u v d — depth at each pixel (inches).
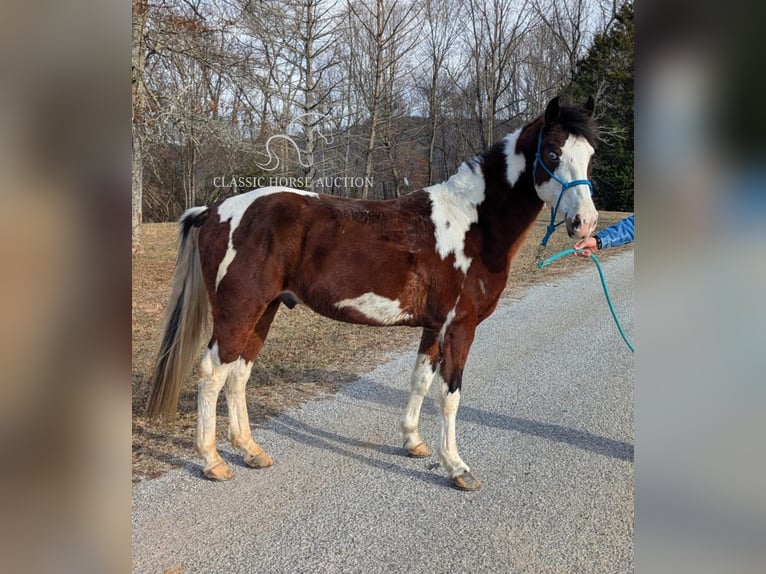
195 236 128.7
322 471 128.0
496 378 190.5
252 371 193.0
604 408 164.2
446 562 95.2
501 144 130.5
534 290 341.1
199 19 388.8
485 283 126.9
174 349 127.2
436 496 117.4
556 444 141.3
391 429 151.6
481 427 151.3
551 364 204.7
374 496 117.0
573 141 119.3
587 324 260.4
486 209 127.1
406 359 211.8
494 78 901.2
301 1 541.6
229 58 408.2
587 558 96.2
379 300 124.5
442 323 126.7
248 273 120.0
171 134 406.6
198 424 123.3
